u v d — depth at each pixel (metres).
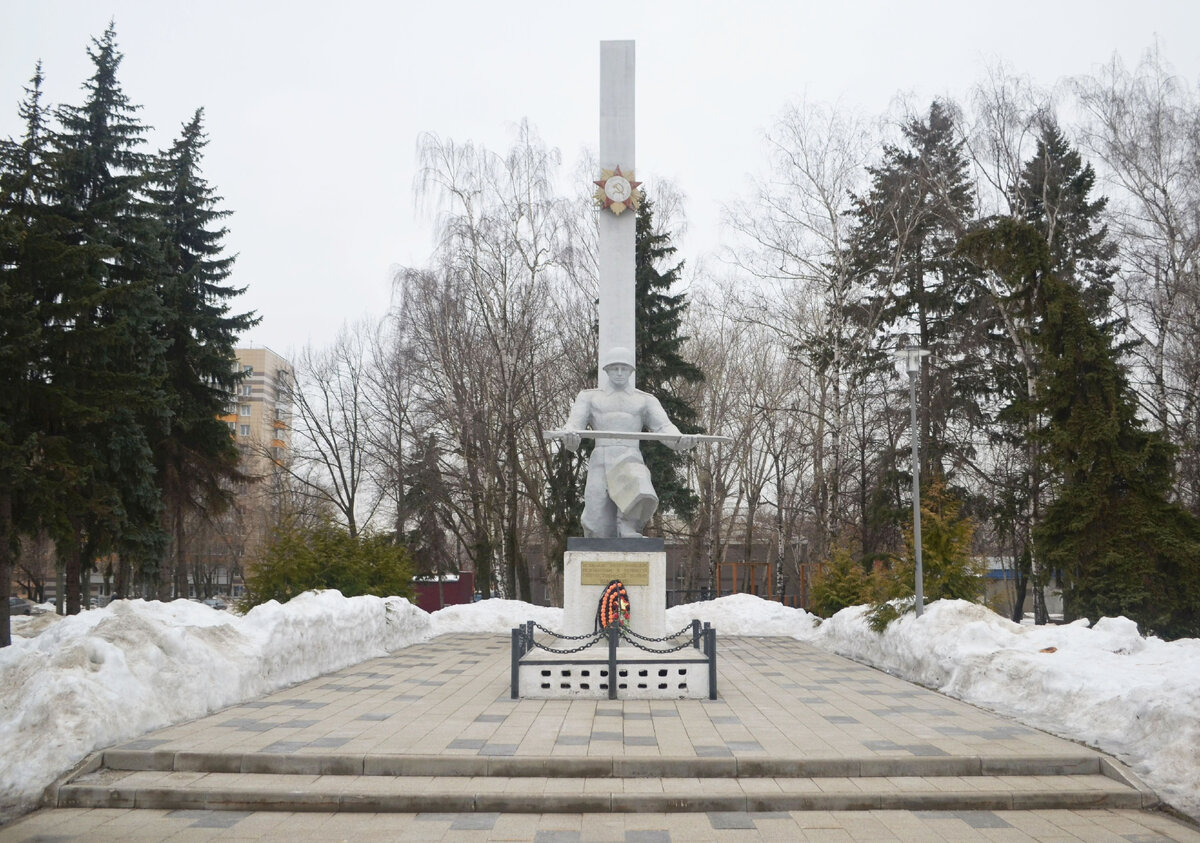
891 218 29.34
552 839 6.77
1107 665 10.96
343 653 15.55
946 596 16.38
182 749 8.34
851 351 30.02
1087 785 7.89
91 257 19.09
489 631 23.61
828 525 29.00
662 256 30.44
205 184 29.30
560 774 8.09
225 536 45.16
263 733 9.18
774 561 45.44
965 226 27.09
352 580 19.27
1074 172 27.80
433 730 9.39
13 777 7.73
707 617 24.62
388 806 7.46
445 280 30.09
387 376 37.22
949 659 13.02
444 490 32.78
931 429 28.70
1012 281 20.59
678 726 9.74
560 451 30.91
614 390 14.88
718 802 7.48
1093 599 17.84
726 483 39.91
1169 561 17.62
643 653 12.31
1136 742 8.78
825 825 7.12
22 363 16.92
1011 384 28.25
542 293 30.52
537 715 10.36
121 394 18.52
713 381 36.94
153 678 9.94
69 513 18.33
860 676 14.56
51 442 17.00
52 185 20.86
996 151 25.62
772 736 9.23
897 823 7.18
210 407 27.34
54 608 29.56
